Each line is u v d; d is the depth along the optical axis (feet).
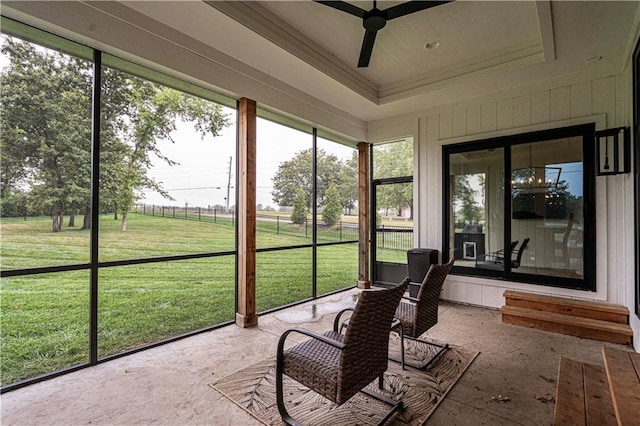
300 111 14.70
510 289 14.46
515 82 13.74
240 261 12.60
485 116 15.25
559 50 11.07
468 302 15.69
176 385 7.90
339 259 25.59
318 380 5.93
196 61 10.50
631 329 10.59
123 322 15.05
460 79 13.73
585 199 12.75
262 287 21.43
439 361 9.36
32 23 7.55
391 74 14.93
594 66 12.32
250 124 12.41
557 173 13.44
